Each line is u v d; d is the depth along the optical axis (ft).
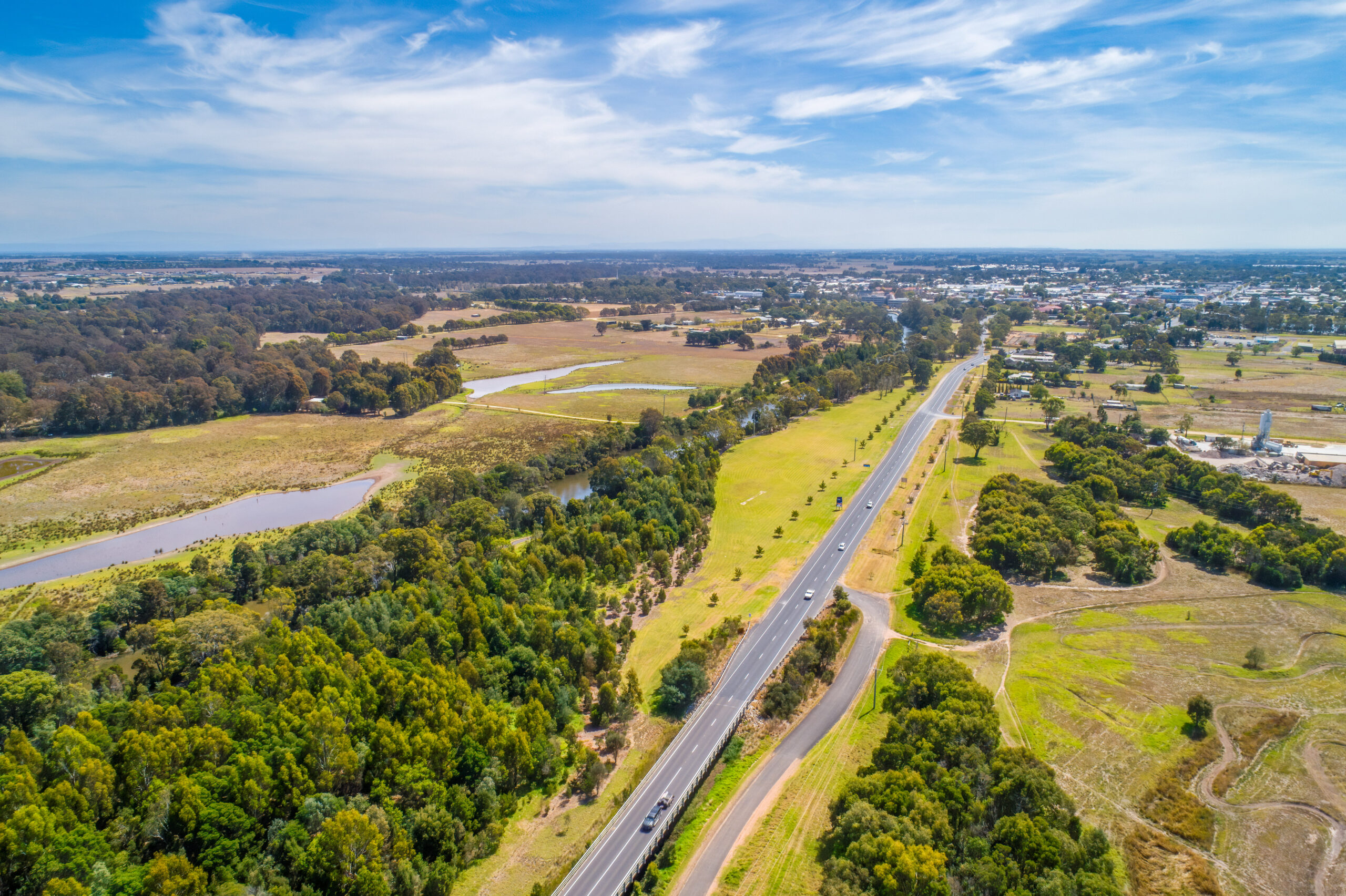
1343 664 407.44
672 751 350.64
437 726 322.75
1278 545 528.63
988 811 277.85
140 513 652.89
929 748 306.55
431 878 267.18
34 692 332.19
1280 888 263.49
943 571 478.59
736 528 631.15
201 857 254.68
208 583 468.75
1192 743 343.05
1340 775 320.91
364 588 478.59
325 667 346.95
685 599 504.02
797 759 348.59
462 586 462.19
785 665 410.93
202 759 287.69
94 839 248.52
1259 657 405.39
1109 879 252.21
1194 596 492.13
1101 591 501.97
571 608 453.58
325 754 296.71
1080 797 308.81
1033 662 415.64
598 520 591.37
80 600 486.38
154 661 379.76
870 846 253.85
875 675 413.18
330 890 256.32
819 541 598.75
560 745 350.64
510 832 303.48
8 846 232.73
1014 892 235.81
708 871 283.59
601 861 286.66
